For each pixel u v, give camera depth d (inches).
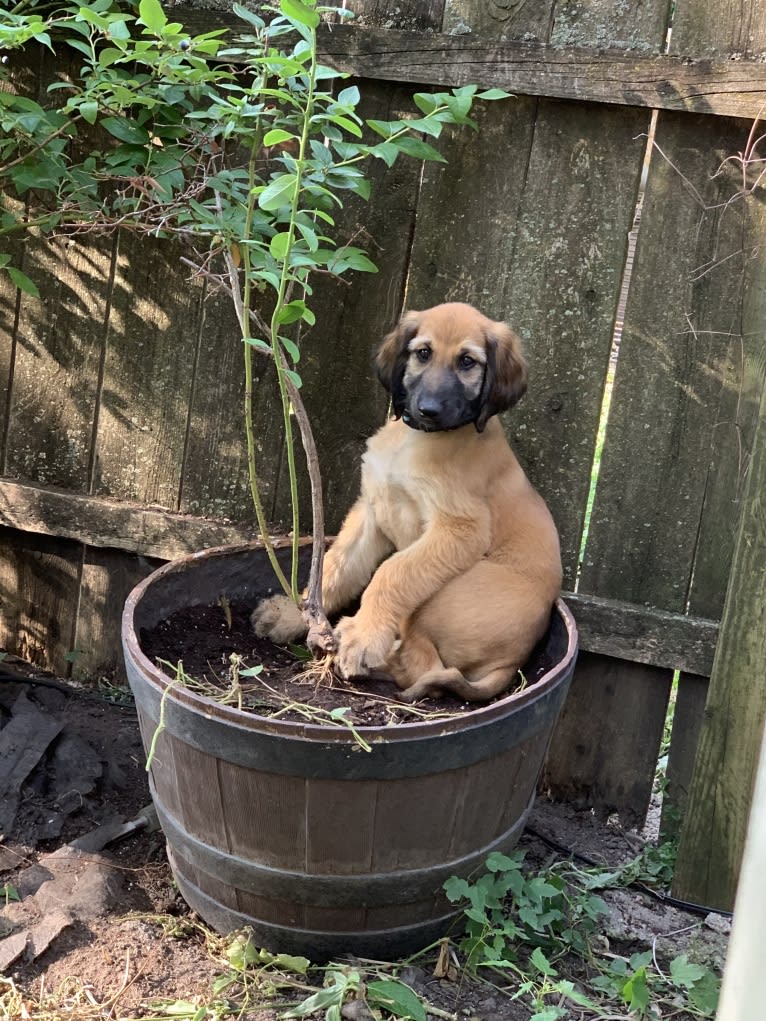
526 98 57.4
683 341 57.7
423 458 56.2
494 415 57.7
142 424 65.9
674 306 57.6
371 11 58.1
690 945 53.7
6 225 62.4
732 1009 36.1
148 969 49.4
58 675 70.6
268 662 55.1
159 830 57.4
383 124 50.2
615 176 57.2
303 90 52.7
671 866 58.9
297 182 47.2
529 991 49.3
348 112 49.4
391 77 57.7
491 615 55.3
